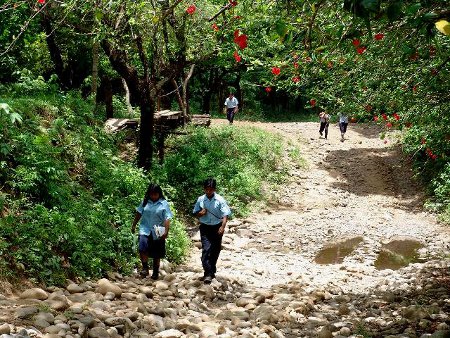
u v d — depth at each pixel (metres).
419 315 6.39
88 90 21.06
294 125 28.03
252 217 14.62
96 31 10.18
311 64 5.78
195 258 10.64
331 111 8.67
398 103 8.25
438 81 7.08
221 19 11.05
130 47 12.08
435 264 10.27
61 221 7.72
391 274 10.07
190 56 11.88
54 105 12.73
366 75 7.70
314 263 11.20
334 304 7.72
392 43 5.39
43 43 18.36
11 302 5.40
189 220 13.40
